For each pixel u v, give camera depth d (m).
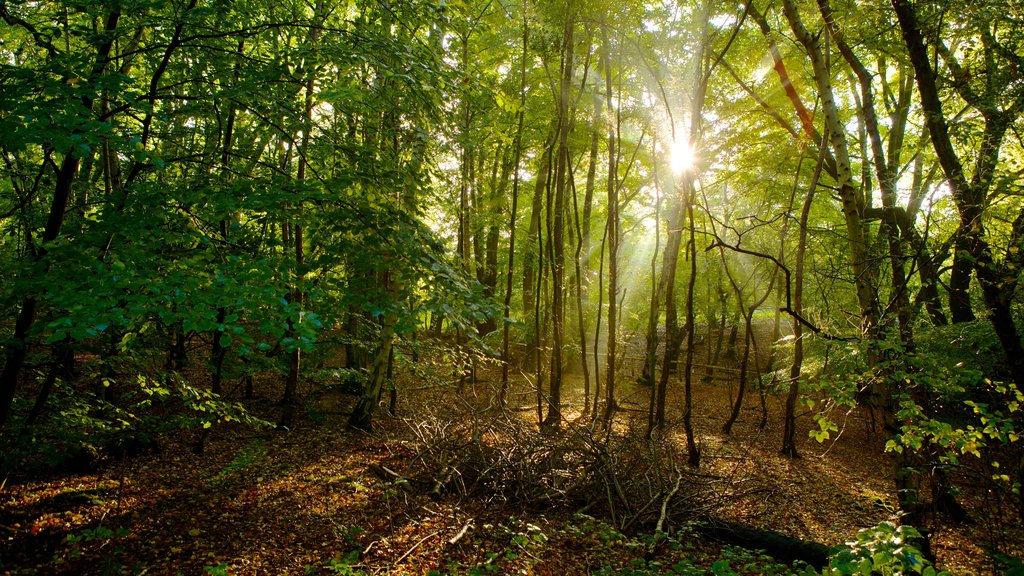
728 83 13.62
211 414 6.41
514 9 11.93
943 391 5.11
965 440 4.42
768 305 25.84
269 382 13.04
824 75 7.65
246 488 7.04
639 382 20.23
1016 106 5.30
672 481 7.56
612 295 11.72
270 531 5.88
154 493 6.61
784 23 12.01
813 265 9.92
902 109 11.57
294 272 4.15
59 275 3.25
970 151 5.61
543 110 13.77
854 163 13.43
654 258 13.48
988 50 5.80
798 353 11.40
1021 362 4.77
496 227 18.02
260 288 3.29
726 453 11.59
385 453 9.02
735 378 21.20
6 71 3.53
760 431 13.57
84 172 7.17
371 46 4.84
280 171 4.56
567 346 16.38
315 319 3.30
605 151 15.32
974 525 6.95
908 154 12.29
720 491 7.93
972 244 5.14
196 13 4.34
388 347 10.40
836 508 8.30
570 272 16.22
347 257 4.35
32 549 5.03
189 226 4.32
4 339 4.42
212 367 8.16
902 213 9.40
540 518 6.66
